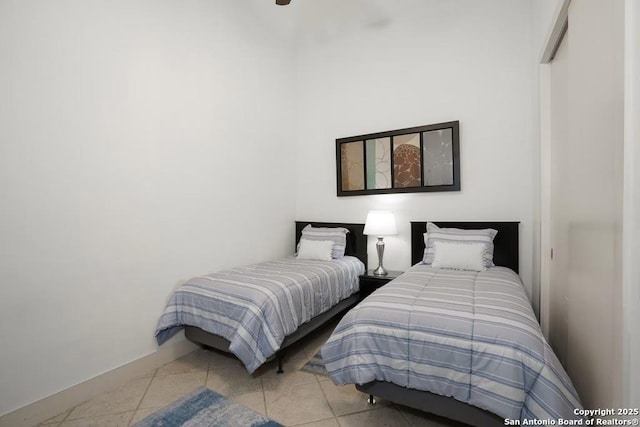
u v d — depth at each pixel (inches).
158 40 98.7
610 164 43.4
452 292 74.7
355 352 63.9
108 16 85.9
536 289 102.7
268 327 83.0
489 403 51.8
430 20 129.6
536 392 48.9
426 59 130.6
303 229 154.7
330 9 137.8
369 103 143.8
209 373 91.4
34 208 72.1
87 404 77.7
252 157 135.5
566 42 71.2
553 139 84.2
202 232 112.3
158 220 98.0
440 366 56.9
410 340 60.0
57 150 75.8
